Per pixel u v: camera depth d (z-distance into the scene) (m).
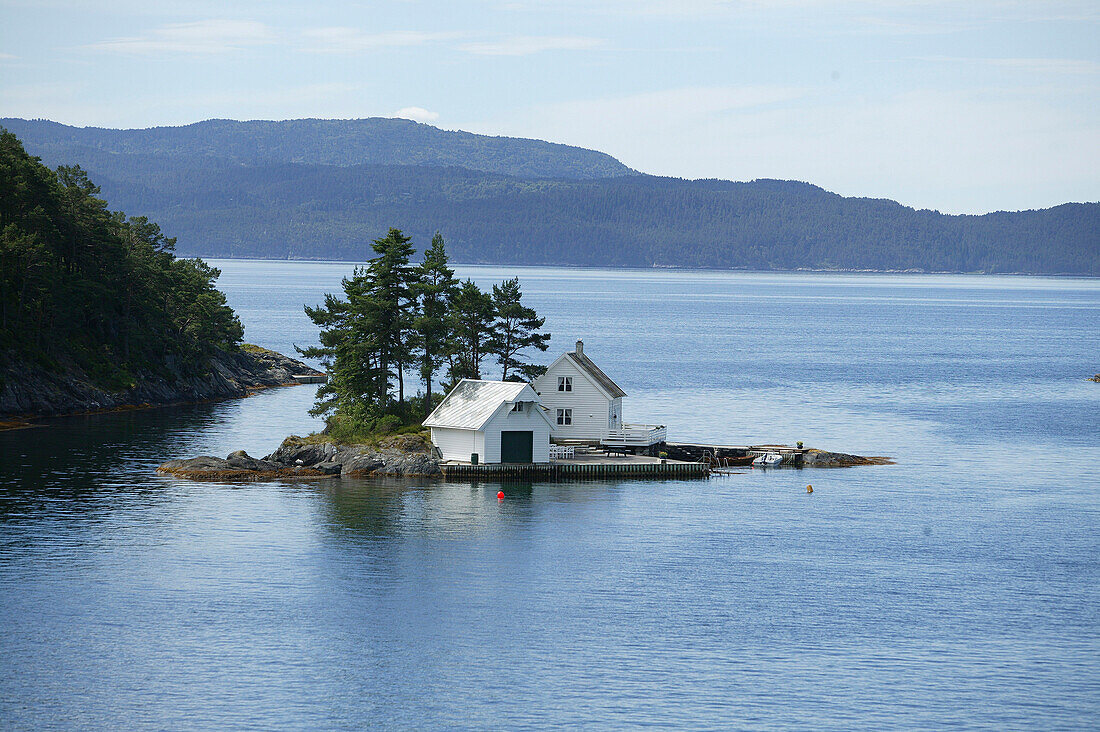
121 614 105.25
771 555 129.88
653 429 191.88
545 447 174.12
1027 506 157.88
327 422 185.38
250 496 152.75
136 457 177.25
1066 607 112.50
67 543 126.88
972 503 159.50
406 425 178.62
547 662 96.62
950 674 95.19
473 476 167.38
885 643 102.12
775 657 98.38
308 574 118.62
